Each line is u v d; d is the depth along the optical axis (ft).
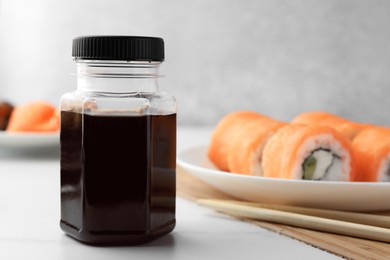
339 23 4.51
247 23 4.51
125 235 1.32
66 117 1.37
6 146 2.34
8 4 4.50
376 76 4.56
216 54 4.53
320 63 4.55
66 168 1.37
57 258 1.29
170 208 1.39
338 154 1.65
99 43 1.30
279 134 1.69
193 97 4.57
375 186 1.47
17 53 4.54
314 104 4.59
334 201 1.51
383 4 4.48
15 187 1.87
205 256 1.30
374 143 1.69
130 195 1.32
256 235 1.43
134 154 1.31
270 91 4.57
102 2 4.44
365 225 1.40
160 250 1.33
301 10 4.50
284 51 4.54
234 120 1.95
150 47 1.32
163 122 1.35
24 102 4.56
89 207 1.32
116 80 1.33
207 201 1.58
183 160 1.88
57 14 4.47
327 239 1.38
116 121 1.31
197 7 4.48
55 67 4.52
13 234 1.42
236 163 1.81
